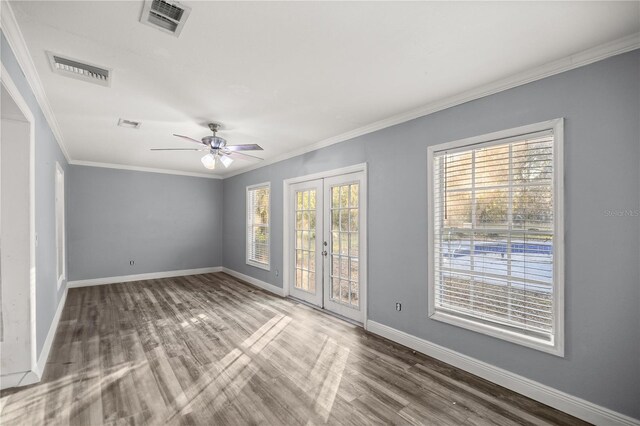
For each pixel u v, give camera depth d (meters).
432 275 2.92
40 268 2.81
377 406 2.17
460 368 2.70
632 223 1.88
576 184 2.07
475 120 2.63
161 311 4.30
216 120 3.42
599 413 1.97
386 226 3.39
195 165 6.20
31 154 2.46
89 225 5.85
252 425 1.98
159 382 2.47
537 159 2.31
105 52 2.05
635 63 1.86
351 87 2.59
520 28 1.79
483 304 2.61
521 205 2.38
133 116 3.27
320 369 2.69
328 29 1.81
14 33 1.78
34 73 2.30
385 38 1.90
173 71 2.31
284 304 4.66
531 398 2.26
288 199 5.15
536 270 2.31
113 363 2.78
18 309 2.43
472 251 2.66
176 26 1.78
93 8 1.62
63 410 2.12
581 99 2.06
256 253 6.13
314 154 4.50
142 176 6.41
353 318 3.94
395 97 2.79
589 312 2.02
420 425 1.98
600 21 1.72
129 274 6.27
